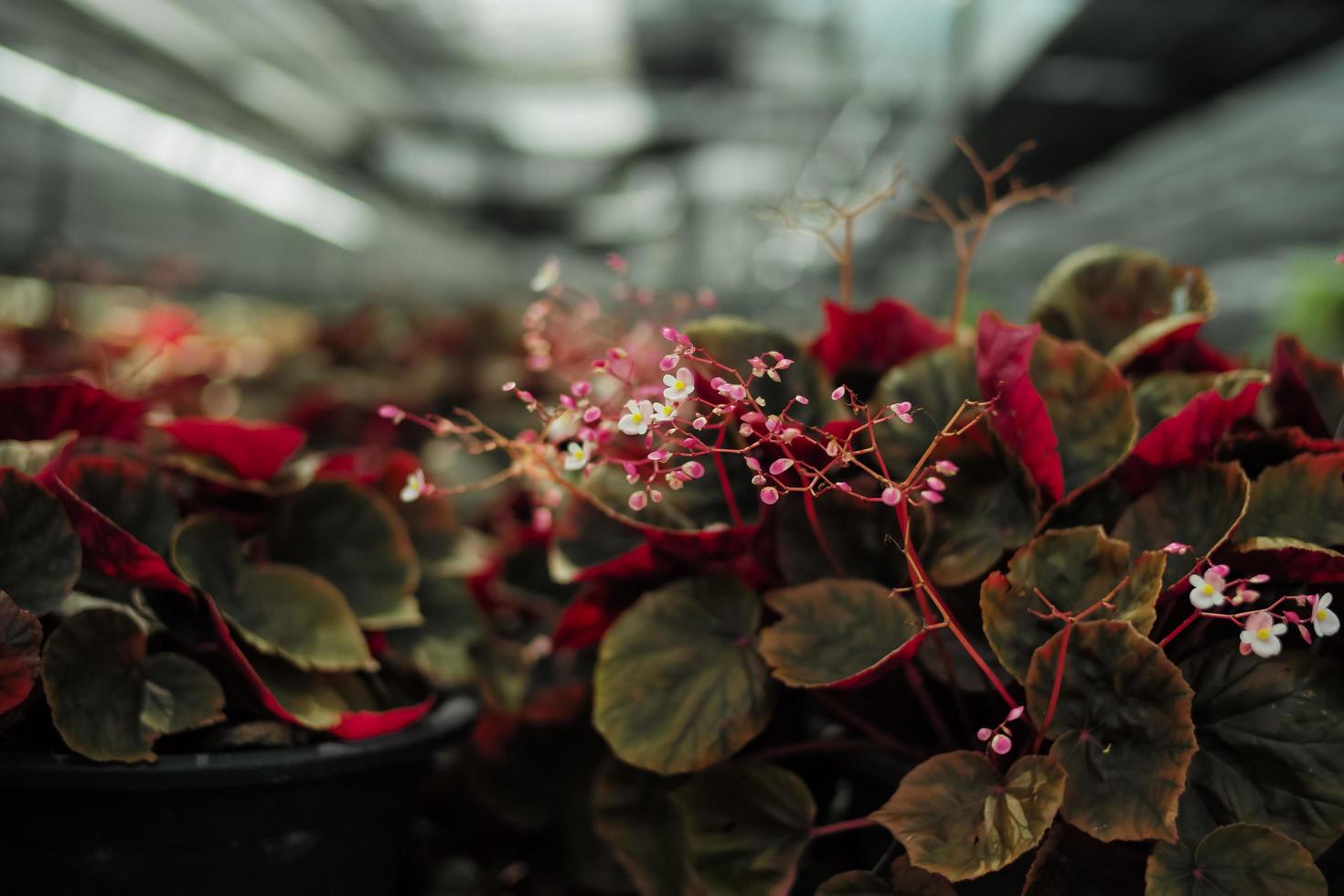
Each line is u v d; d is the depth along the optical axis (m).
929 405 0.51
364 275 5.16
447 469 1.00
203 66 2.62
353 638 0.52
